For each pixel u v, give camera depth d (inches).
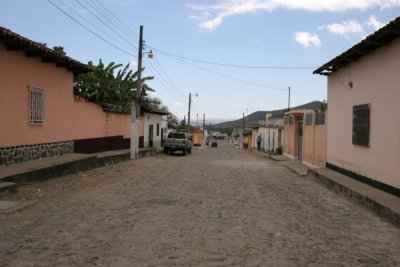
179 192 466.3
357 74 524.1
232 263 225.0
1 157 495.8
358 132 516.1
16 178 447.2
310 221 335.9
